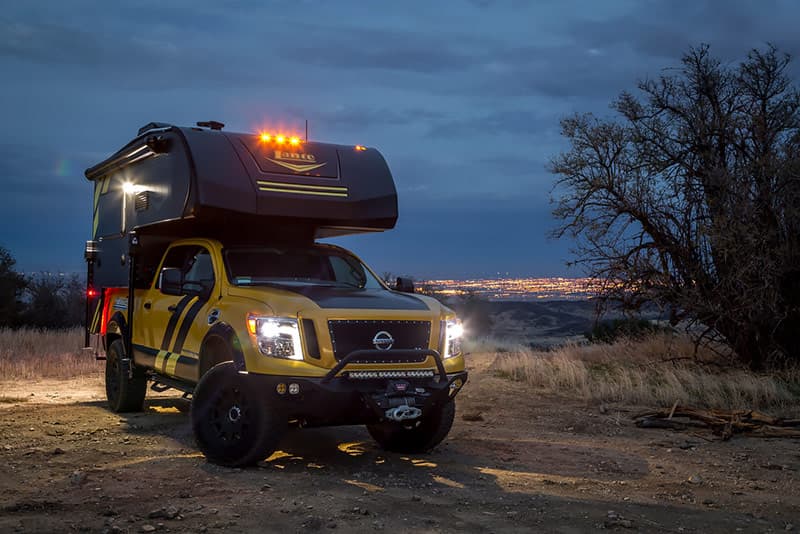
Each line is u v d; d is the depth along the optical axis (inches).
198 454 283.4
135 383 381.4
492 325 1545.3
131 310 372.2
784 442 338.3
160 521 192.4
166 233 369.7
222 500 214.2
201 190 302.0
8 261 1106.7
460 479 256.8
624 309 606.9
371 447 317.1
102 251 425.7
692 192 581.9
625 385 466.0
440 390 271.4
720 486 258.2
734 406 430.6
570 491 243.1
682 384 484.7
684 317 577.3
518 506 220.4
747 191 546.6
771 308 512.7
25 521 189.9
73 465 259.8
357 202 334.3
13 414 374.6
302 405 254.7
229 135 324.5
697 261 577.3
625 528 199.8
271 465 268.8
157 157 344.8
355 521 197.3
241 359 262.1
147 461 268.2
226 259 316.8
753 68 594.6
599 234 600.4
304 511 204.7
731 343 562.6
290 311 263.0
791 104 585.6
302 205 319.6
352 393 256.8
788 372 506.0
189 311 315.3
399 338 272.8
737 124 578.9
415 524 197.3
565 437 348.2
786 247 525.0
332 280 331.0
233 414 262.1
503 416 403.5
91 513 198.4
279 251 331.6
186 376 308.7
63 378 532.1
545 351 728.3
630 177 602.5
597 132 608.4
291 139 337.1
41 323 1087.6
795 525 211.5
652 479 267.3
